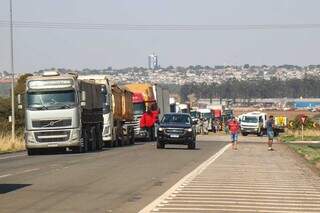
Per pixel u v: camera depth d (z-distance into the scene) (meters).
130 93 98.38
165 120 76.94
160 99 118.44
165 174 42.06
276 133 139.12
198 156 61.88
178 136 74.81
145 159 56.56
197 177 40.38
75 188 33.47
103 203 27.81
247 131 146.25
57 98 65.56
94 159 56.38
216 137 129.38
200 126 153.38
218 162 54.31
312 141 109.88
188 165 50.09
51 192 31.69
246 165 51.59
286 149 81.31
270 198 30.33
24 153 70.81
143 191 32.41
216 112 195.25
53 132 65.31
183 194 31.36
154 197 30.05
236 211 25.84
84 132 68.69
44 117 65.19
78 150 68.06
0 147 78.19
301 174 44.28
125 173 42.47
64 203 27.70
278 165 52.56
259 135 145.88
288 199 30.06
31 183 35.81
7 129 105.06
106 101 82.44
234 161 56.00
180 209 26.16
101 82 83.12
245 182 37.75
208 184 36.22
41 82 65.62
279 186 35.84
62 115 65.25
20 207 26.38
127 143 92.56
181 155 63.12
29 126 65.44
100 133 76.38
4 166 48.59
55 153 68.12
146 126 105.94
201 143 96.88
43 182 36.41
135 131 105.06
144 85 108.69
